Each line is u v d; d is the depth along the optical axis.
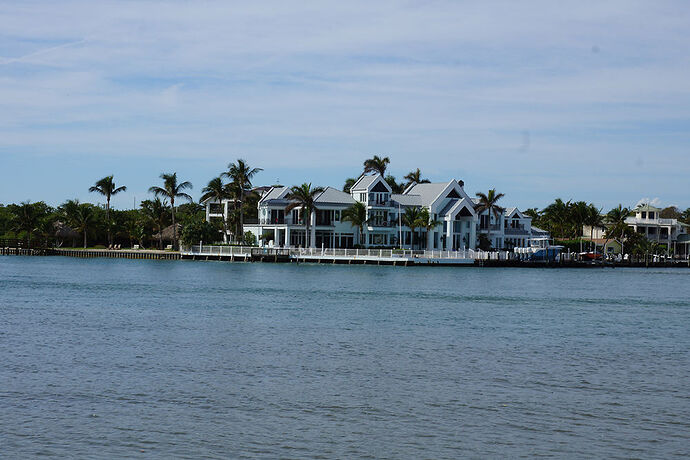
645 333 47.34
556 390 29.94
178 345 39.16
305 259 128.62
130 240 176.88
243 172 143.50
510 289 83.06
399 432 24.16
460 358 36.66
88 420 24.86
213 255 135.50
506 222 160.38
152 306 58.28
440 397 28.52
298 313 54.59
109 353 36.41
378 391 29.28
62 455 21.61
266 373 32.28
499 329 47.72
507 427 24.81
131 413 25.73
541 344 41.66
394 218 142.25
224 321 49.34
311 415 25.86
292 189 131.88
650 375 33.22
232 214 151.50
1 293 68.56
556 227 197.62
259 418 25.41
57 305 58.19
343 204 140.12
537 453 22.36
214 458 21.61
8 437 23.02
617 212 163.12
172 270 108.75
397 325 48.62
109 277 93.19
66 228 176.75
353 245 141.12
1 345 38.09
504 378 32.03
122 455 21.70
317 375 32.03
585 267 142.75
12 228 174.38
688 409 27.23
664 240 178.00
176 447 22.44
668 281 106.62
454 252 126.00
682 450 22.72
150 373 31.89
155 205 167.25
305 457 21.83
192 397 27.95
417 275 103.88
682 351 40.06
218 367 33.41
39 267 115.75
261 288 77.19
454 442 23.27
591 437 23.88
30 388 28.84
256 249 130.00
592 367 34.91
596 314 58.44
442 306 61.66
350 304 61.72
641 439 23.72
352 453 22.20
